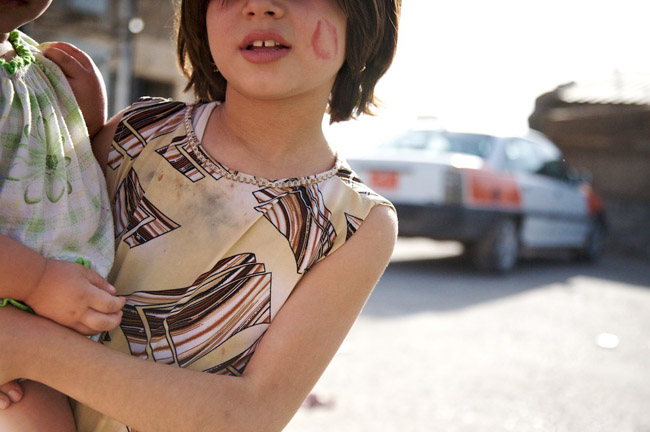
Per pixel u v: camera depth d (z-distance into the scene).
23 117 0.98
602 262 10.99
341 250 1.07
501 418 3.65
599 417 3.79
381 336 4.92
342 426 3.36
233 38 1.01
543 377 4.38
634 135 14.23
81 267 0.97
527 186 8.03
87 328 0.95
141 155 1.12
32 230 0.96
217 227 1.05
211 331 1.02
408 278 7.30
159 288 1.04
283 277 1.04
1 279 0.90
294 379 1.01
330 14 1.04
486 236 7.55
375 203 1.11
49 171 1.00
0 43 1.02
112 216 1.09
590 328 5.78
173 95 9.64
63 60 1.12
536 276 8.33
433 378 4.16
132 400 0.91
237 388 0.96
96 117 1.17
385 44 1.19
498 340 5.12
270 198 1.06
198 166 1.08
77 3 8.70
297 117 1.08
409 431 3.37
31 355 0.91
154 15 9.35
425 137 7.79
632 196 14.29
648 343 5.47
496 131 8.05
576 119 15.09
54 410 0.98
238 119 1.09
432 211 7.05
